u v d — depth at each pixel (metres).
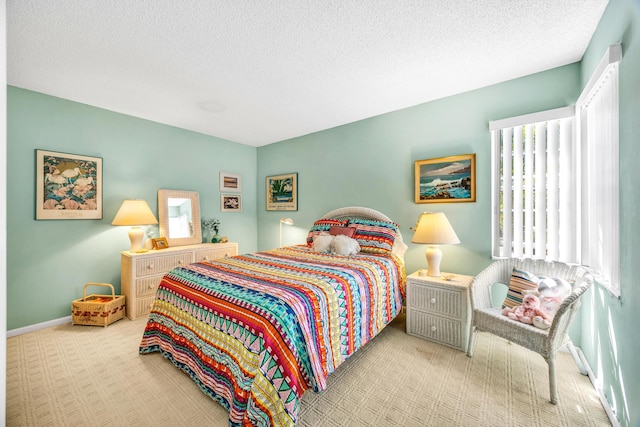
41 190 2.63
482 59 2.11
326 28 1.73
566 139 2.16
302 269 2.18
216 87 2.54
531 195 2.32
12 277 2.49
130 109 3.07
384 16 1.63
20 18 1.59
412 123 3.03
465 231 2.68
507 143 2.45
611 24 1.50
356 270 2.17
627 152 1.33
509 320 1.81
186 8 1.54
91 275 2.95
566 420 1.46
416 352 2.17
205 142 4.06
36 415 1.48
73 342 2.32
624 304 1.36
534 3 1.54
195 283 1.92
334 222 3.30
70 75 2.30
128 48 1.93
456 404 1.58
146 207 3.06
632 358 1.27
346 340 1.81
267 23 1.68
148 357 2.08
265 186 4.69
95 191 2.97
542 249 2.26
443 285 2.27
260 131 3.95
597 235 1.80
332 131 3.76
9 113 2.46
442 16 1.63
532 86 2.32
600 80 1.61
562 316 1.58
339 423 1.44
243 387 1.33
